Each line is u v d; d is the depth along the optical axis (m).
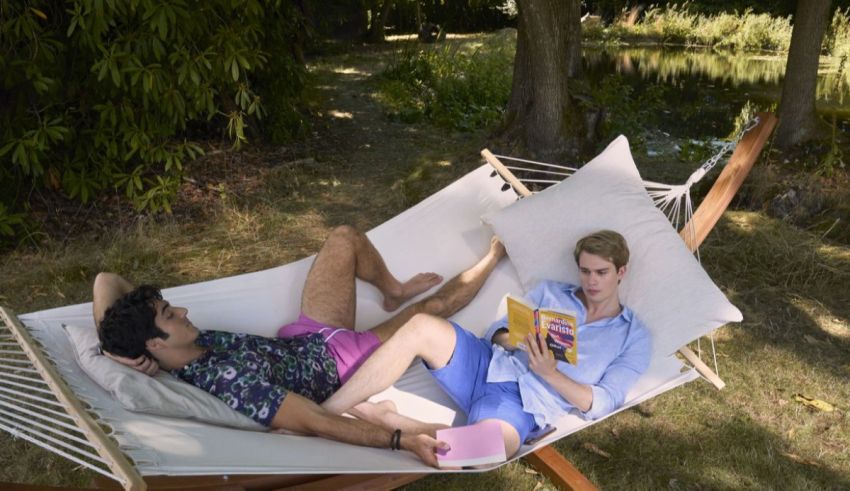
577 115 6.24
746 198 5.63
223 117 7.54
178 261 5.16
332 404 2.65
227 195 6.36
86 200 5.70
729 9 19.11
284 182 6.72
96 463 3.07
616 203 3.24
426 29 19.44
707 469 3.06
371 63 14.23
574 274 3.21
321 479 2.58
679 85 11.99
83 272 4.94
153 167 6.69
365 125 9.02
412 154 7.76
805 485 2.96
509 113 6.57
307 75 9.24
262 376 2.58
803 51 5.75
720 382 2.86
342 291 3.18
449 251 3.78
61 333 2.72
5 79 5.07
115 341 2.46
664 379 2.80
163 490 2.41
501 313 3.31
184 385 2.44
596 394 2.67
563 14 6.25
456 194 3.98
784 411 3.45
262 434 2.36
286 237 5.57
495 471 3.03
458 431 2.51
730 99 10.70
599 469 3.07
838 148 5.76
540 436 2.75
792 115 5.91
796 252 4.85
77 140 5.74
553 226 3.31
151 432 2.11
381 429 2.54
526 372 2.77
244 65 5.58
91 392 2.30
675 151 7.73
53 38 5.45
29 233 5.41
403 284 3.53
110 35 5.54
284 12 7.97
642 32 19.00
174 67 5.66
